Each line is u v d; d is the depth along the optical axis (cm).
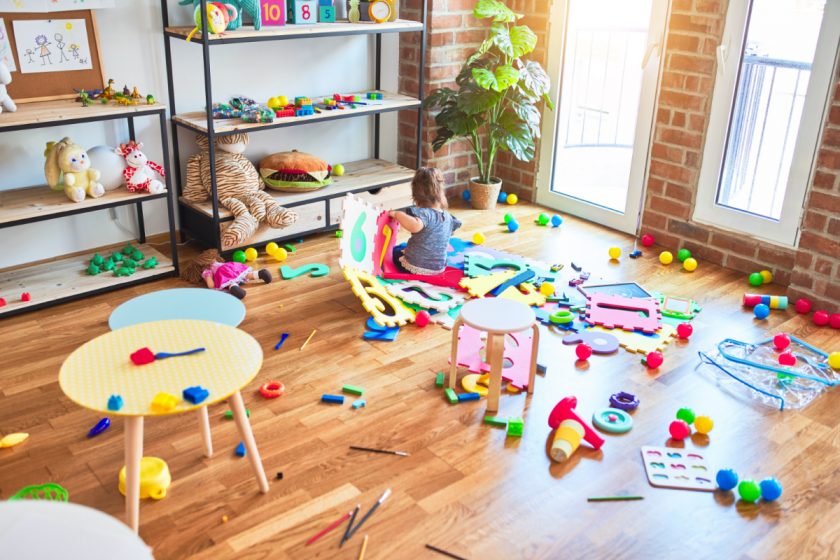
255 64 384
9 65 307
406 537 200
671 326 314
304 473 222
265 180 380
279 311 318
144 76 351
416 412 253
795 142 336
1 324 302
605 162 523
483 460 231
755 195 371
